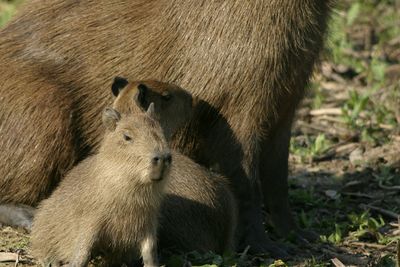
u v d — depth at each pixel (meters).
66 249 11.16
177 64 13.09
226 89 12.84
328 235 13.67
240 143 12.93
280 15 12.62
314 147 16.89
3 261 11.78
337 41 21.23
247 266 12.21
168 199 11.98
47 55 13.41
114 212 10.56
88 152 13.32
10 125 13.07
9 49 13.52
